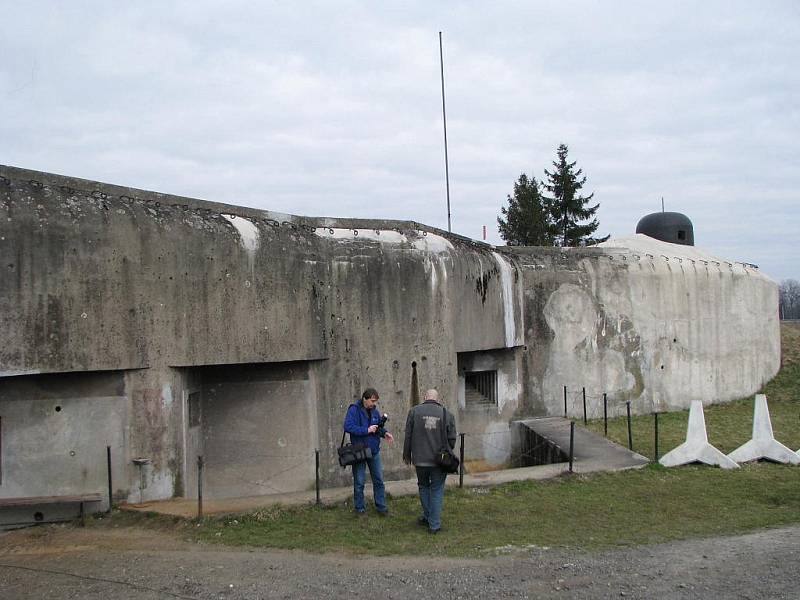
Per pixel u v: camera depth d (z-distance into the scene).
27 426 8.93
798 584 6.32
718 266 19.08
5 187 8.44
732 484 10.41
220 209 10.45
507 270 15.80
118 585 6.41
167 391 9.62
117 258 9.20
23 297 8.47
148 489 9.34
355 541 7.69
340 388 11.54
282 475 11.13
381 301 11.98
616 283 17.55
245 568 6.82
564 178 43.19
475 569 6.79
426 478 8.09
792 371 20.72
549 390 16.77
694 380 18.27
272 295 10.77
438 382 12.53
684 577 6.53
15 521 8.77
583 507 9.16
